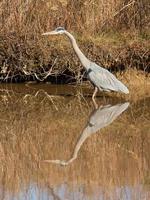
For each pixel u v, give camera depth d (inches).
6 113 544.1
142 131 484.4
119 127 497.0
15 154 425.1
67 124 507.8
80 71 644.1
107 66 649.0
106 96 604.4
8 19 655.8
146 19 680.4
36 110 554.3
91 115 534.6
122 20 682.8
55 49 642.8
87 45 647.8
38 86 646.5
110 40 658.2
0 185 353.4
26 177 368.8
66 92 621.0
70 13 670.5
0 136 473.4
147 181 354.3
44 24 660.7
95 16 676.1
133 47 646.5
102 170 382.3
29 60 648.4
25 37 648.4
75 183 354.0
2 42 649.6
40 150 434.9
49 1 658.8
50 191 339.6
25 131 486.9
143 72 645.9
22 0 657.6
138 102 577.6
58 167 391.5
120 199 322.3
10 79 662.5
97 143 450.3
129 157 412.5
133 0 677.9
